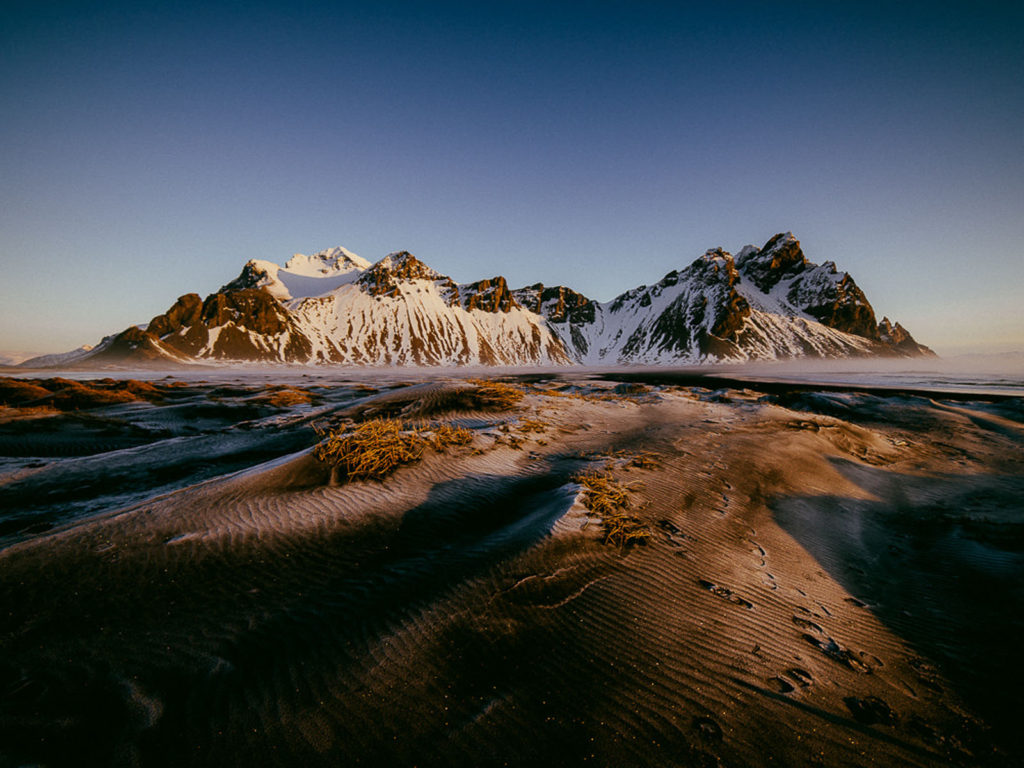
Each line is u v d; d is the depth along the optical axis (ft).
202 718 8.42
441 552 15.33
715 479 25.55
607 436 34.60
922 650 12.31
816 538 20.31
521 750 8.05
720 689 9.87
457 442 28.35
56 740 7.75
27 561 13.32
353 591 12.87
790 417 43.96
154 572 13.34
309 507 18.70
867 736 8.94
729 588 14.42
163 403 68.54
